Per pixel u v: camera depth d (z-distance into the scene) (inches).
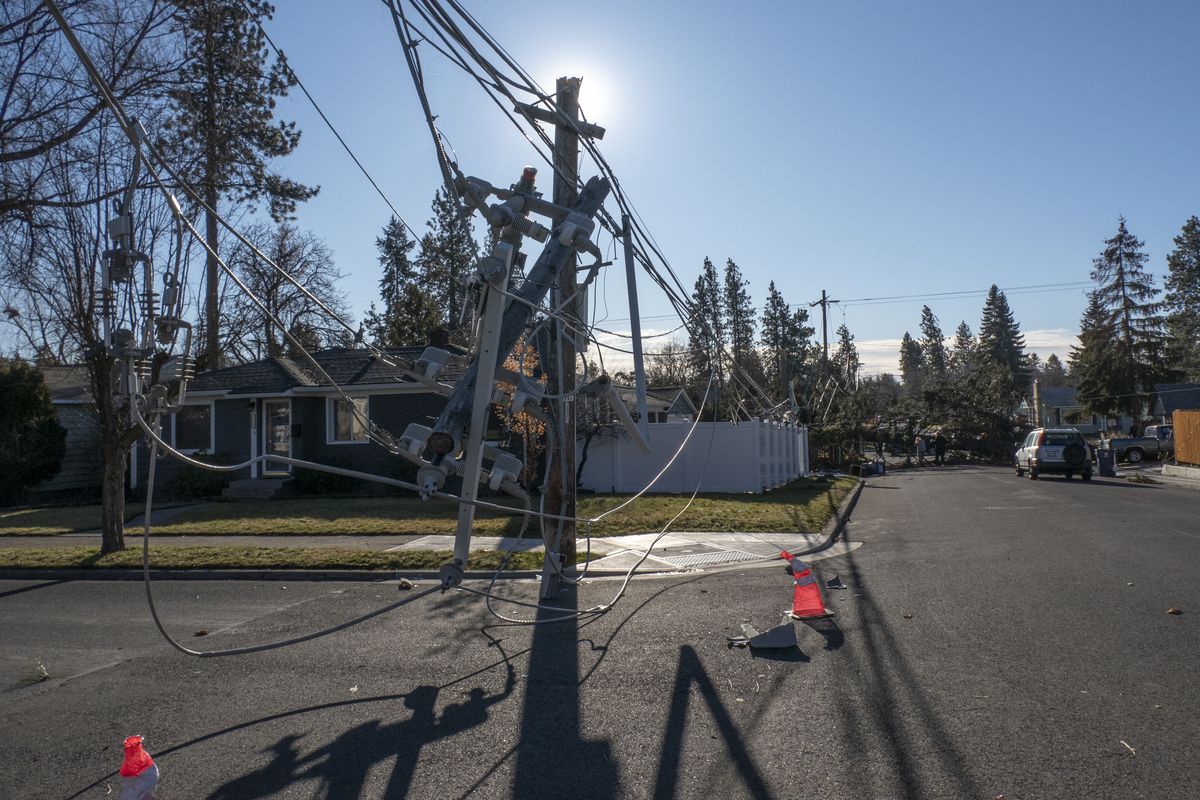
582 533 576.1
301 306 1333.7
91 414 930.7
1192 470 1193.4
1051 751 189.9
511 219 294.5
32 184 471.5
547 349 420.2
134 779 164.2
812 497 828.0
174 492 941.2
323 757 202.4
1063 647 272.4
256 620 360.8
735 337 2438.5
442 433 270.5
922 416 2030.0
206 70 513.7
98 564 498.0
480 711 232.5
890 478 1378.0
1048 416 3339.1
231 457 986.7
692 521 619.5
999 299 3924.7
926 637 289.7
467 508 270.7
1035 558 450.6
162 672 281.7
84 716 239.1
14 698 259.4
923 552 490.3
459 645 305.9
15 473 947.3
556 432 426.3
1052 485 1084.5
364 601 395.2
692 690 242.7
